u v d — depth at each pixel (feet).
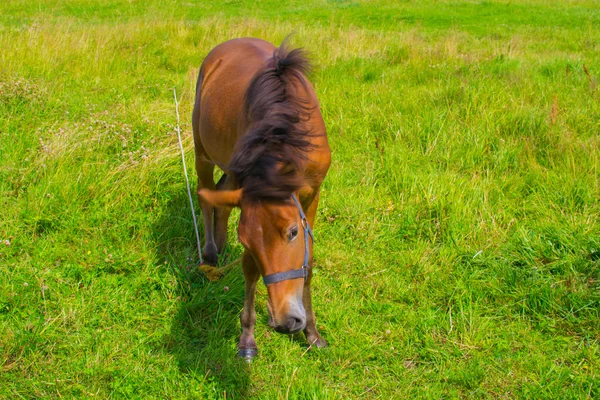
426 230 13.87
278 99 8.97
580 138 17.30
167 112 19.85
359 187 15.49
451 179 15.35
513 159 16.37
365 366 10.32
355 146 18.01
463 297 11.72
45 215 13.37
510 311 11.44
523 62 26.43
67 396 9.37
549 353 10.45
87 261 12.28
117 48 28.37
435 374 10.06
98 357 10.05
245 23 34.78
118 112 18.98
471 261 12.69
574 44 33.32
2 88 19.33
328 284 12.30
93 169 14.78
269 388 9.84
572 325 10.97
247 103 9.52
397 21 45.21
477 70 24.53
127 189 14.51
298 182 7.54
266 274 7.66
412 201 14.74
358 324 11.18
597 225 13.29
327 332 11.01
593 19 44.80
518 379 9.89
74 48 25.94
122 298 11.48
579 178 14.99
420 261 12.79
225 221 13.02
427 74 24.71
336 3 53.78
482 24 43.70
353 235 13.85
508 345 10.61
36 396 9.37
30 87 19.72
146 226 13.71
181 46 29.84
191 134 17.01
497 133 17.76
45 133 16.83
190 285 12.09
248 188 7.50
